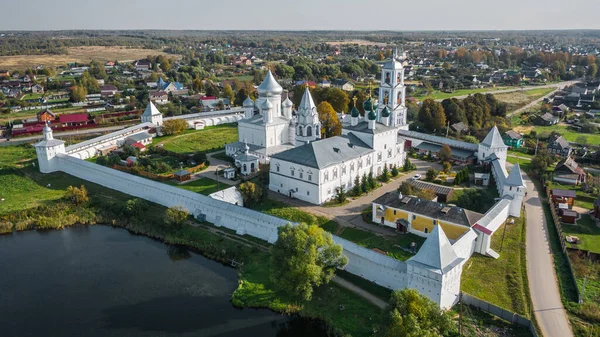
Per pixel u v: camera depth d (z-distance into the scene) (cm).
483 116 19262
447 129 16838
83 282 7706
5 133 17762
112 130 18638
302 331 6562
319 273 6831
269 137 13912
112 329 6506
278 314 6831
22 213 10144
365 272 7425
